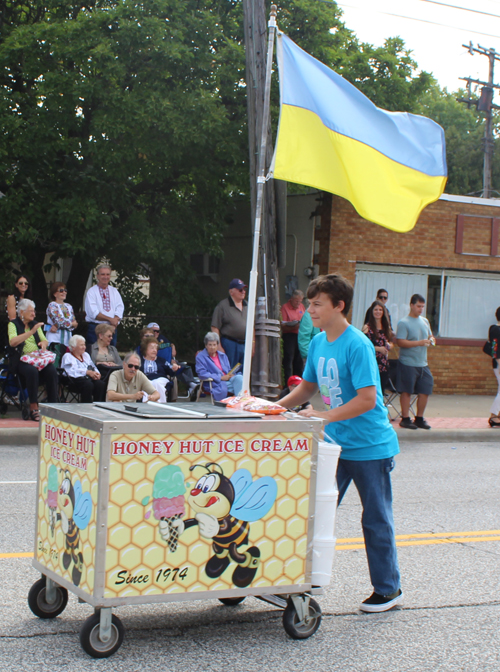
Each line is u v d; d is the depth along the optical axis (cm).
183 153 1357
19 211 1302
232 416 350
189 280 1625
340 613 415
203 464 340
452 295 1598
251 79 1075
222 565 346
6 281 1370
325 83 552
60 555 361
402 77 1580
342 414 392
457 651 366
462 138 3894
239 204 1769
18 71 1369
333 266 1483
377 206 538
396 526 619
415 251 1539
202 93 1277
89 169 1386
